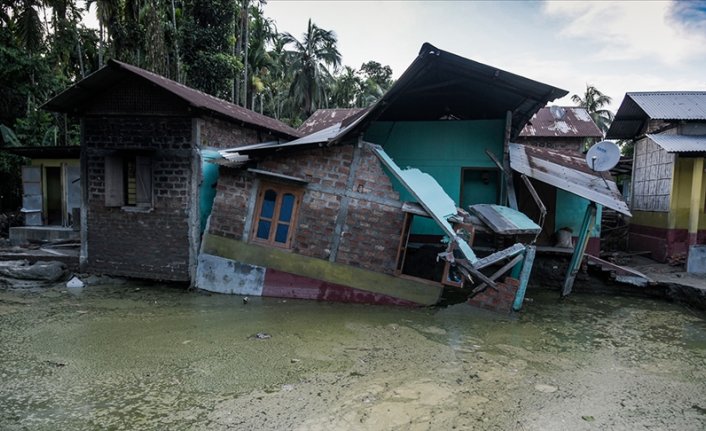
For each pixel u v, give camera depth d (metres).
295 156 9.10
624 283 10.09
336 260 8.81
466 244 8.29
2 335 6.74
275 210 9.16
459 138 11.16
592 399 5.03
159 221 9.60
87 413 4.51
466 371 5.70
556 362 6.13
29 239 12.47
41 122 17.09
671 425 4.50
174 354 6.06
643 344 6.97
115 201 9.58
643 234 13.88
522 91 8.98
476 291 8.50
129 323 7.36
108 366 5.66
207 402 4.75
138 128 9.66
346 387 5.14
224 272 9.28
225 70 22.84
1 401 4.74
